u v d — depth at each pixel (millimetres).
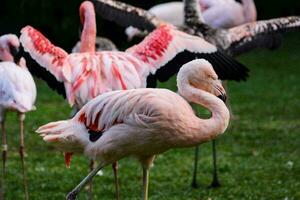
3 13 28297
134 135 7828
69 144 8289
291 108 19891
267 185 12102
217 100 7980
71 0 28453
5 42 12570
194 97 8039
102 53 9594
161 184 12414
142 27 12383
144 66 9531
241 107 20125
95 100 8109
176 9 20297
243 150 15211
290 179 12539
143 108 7758
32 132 17125
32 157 14719
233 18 16609
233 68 9898
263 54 30000
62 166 13898
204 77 8078
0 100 11023
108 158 8133
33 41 9672
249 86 23656
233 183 12367
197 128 7828
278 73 26203
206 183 12484
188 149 15430
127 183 12547
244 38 12734
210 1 17297
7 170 13508
